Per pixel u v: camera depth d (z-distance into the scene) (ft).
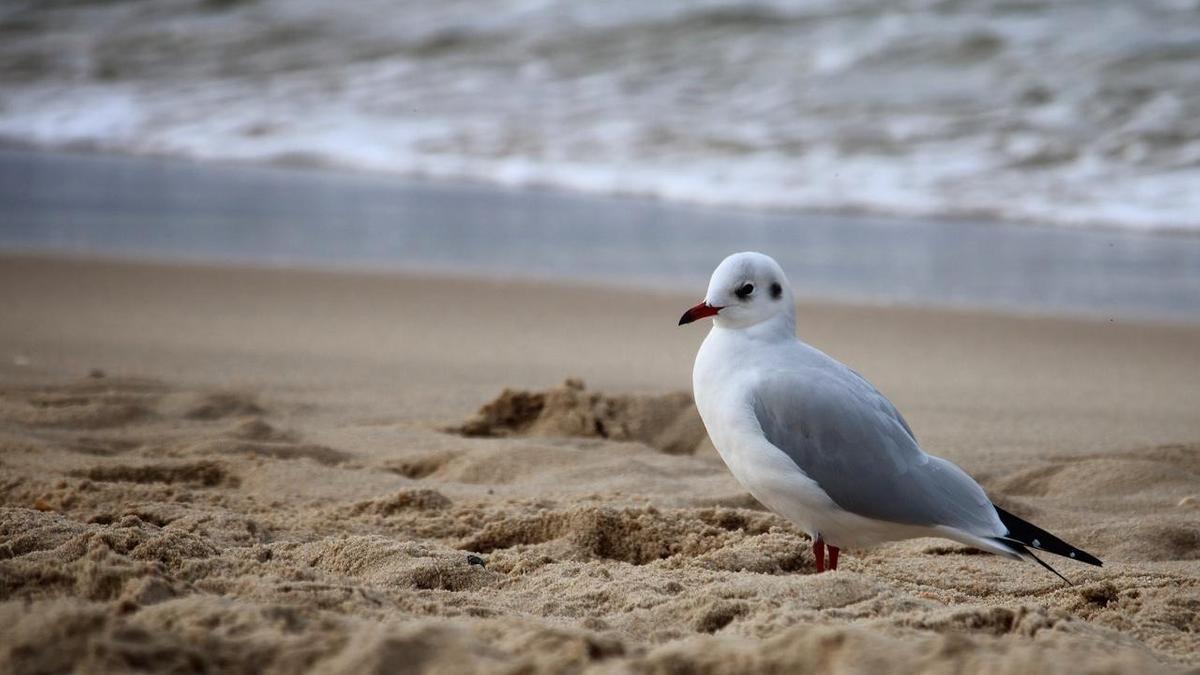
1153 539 25.71
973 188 64.39
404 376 40.14
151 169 72.23
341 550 22.09
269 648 14.14
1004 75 74.49
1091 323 47.32
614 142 72.23
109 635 13.70
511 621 16.17
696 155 69.97
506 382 39.63
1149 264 55.47
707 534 24.91
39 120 79.92
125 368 40.06
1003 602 21.27
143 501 26.89
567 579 21.06
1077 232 59.98
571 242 59.00
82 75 86.53
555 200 66.39
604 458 31.42
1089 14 80.33
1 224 60.54
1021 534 20.61
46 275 52.21
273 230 60.70
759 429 21.59
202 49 89.86
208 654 13.89
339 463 31.53
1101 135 67.51
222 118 79.51
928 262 55.57
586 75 80.64
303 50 88.53
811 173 66.90
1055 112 69.97
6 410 34.60
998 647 14.26
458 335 45.19
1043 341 45.16
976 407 37.60
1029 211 61.98
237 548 22.04
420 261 55.67
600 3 90.33
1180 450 32.19
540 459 31.42
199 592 17.61
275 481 29.27
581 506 25.79
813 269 54.39
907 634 16.25
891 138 69.62
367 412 36.47
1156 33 76.84
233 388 38.27
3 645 13.76
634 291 51.49
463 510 26.84
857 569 23.86
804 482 21.25
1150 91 70.69
